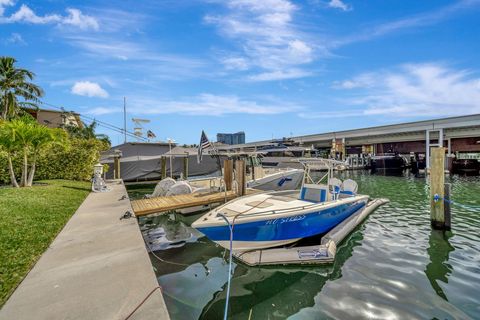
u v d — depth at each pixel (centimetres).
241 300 467
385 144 4628
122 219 678
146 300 309
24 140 1062
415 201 1298
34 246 473
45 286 339
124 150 2116
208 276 556
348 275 532
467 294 450
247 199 792
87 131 4375
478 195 1456
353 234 775
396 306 423
